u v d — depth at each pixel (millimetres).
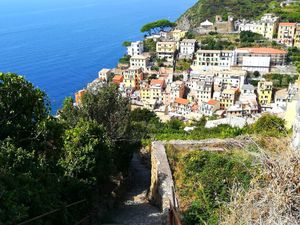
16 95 13914
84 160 15438
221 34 105000
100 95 23328
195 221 11234
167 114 74500
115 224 15008
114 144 22156
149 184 23375
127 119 23594
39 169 11742
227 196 12438
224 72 82312
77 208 14664
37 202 10188
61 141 15883
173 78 86688
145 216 16016
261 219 5699
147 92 81500
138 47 102938
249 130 23000
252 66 86375
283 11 111625
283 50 88000
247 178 12273
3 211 8352
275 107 68312
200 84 78125
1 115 13727
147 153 27625
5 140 12305
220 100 74438
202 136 22266
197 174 15188
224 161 14820
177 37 108875
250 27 102812
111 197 18969
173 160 18016
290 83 71625
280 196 5883
